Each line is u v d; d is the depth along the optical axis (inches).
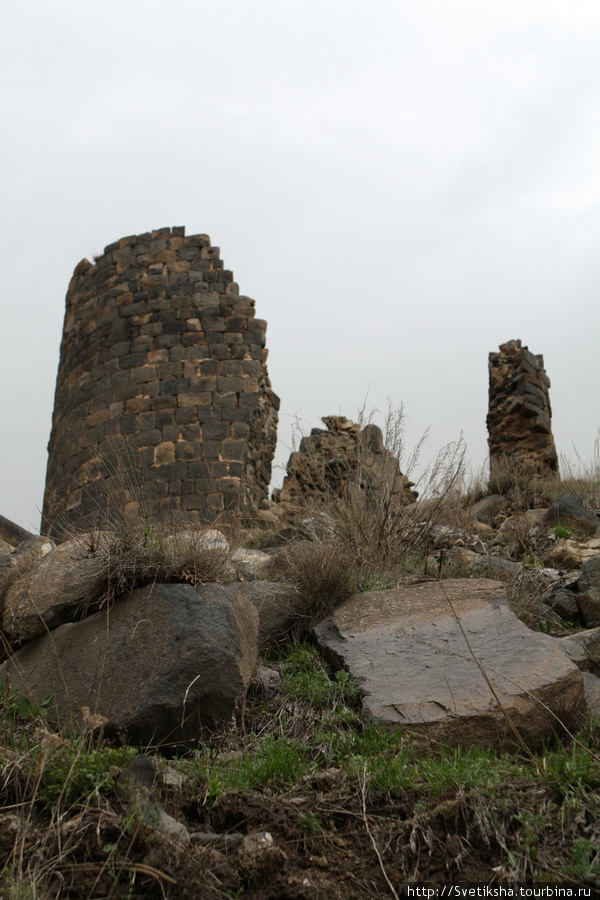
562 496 312.0
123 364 550.0
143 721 133.6
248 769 124.5
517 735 130.4
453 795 112.7
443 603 179.0
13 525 218.2
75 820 102.4
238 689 143.2
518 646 155.9
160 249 575.8
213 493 498.3
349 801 115.6
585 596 206.8
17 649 159.3
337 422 471.8
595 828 106.7
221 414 522.9
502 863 103.7
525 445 553.3
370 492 277.7
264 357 554.3
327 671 165.9
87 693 139.5
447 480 281.7
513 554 284.4
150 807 106.0
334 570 192.4
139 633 146.1
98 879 94.6
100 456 519.8
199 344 542.6
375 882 101.2
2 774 110.5
